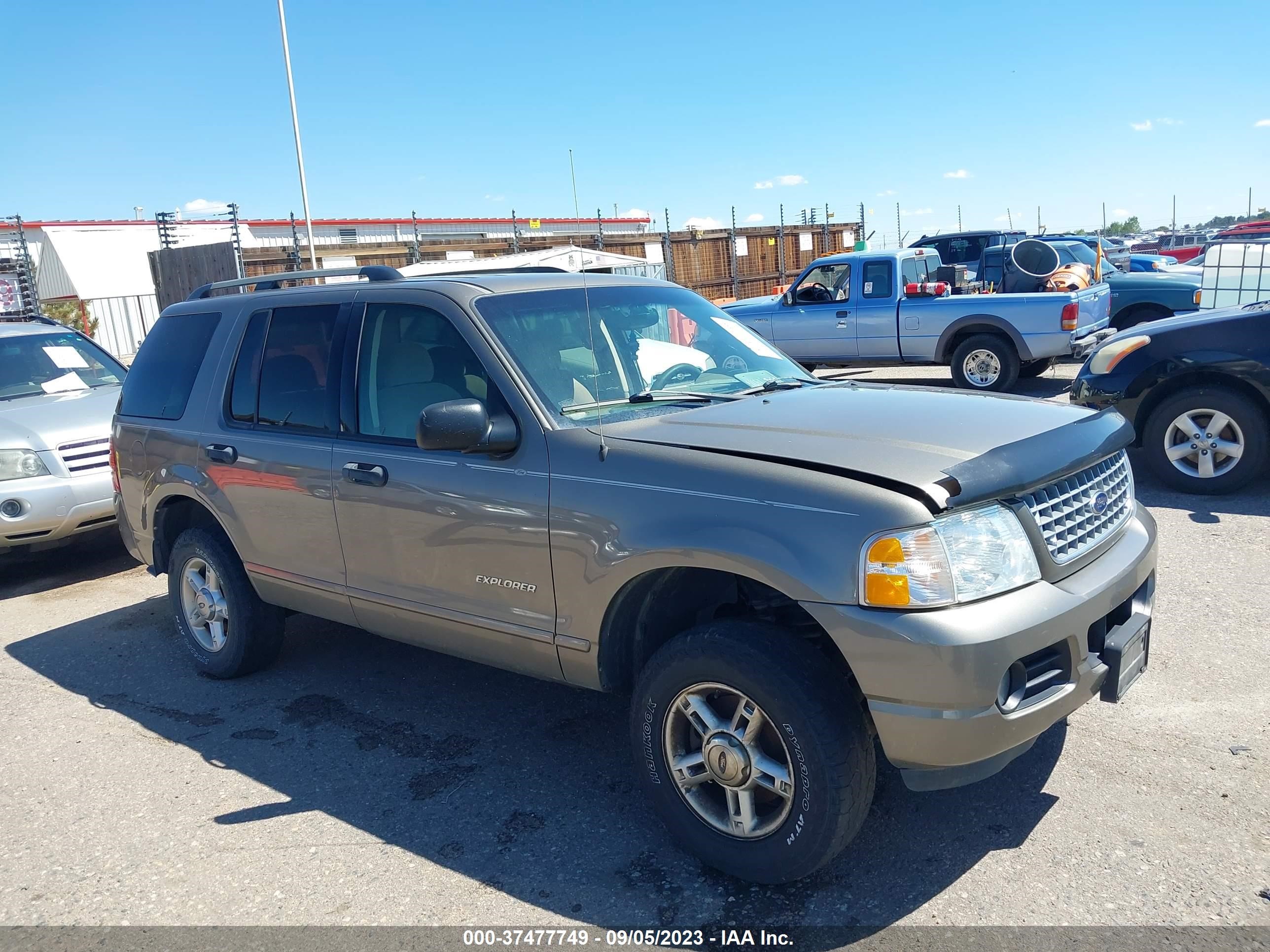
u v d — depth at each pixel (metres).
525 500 3.32
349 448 3.96
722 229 25.14
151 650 5.50
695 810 3.04
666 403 3.64
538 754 3.94
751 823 2.91
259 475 4.34
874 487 2.68
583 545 3.17
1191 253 26.97
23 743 4.36
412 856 3.27
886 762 3.65
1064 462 2.95
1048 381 12.83
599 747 3.98
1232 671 4.12
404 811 3.57
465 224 32.56
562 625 3.30
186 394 4.88
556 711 4.35
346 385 4.05
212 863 3.29
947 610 2.58
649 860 3.16
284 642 5.44
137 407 5.21
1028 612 2.66
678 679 2.96
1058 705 2.75
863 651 2.62
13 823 3.65
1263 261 8.55
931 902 2.83
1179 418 6.78
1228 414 6.57
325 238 34.28
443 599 3.67
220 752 4.15
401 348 3.88
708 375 3.97
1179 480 6.84
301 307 4.37
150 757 4.15
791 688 2.71
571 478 3.23
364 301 4.09
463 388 3.64
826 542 2.67
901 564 2.58
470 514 3.49
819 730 2.69
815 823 2.74
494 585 3.48
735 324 4.51
